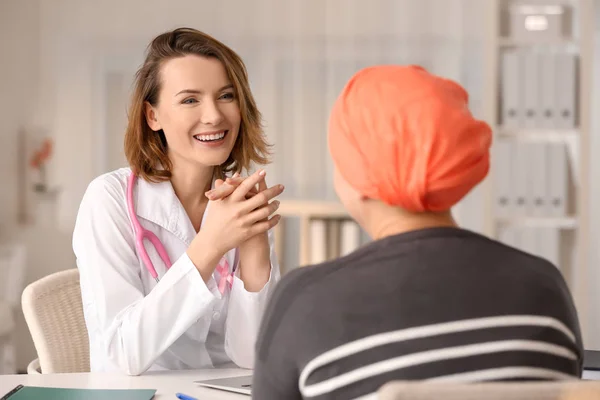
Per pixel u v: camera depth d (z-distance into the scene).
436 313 1.27
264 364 1.37
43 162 6.56
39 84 6.57
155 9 6.53
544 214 5.06
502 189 5.08
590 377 2.15
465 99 1.43
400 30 6.46
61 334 2.62
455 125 1.33
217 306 2.40
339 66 6.50
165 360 2.40
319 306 1.31
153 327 2.14
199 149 2.35
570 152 5.19
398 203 1.35
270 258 2.52
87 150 6.55
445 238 1.34
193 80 2.31
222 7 6.54
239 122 2.39
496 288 1.30
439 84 1.38
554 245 5.07
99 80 6.54
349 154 1.36
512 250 1.38
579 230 5.07
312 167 6.53
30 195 6.56
